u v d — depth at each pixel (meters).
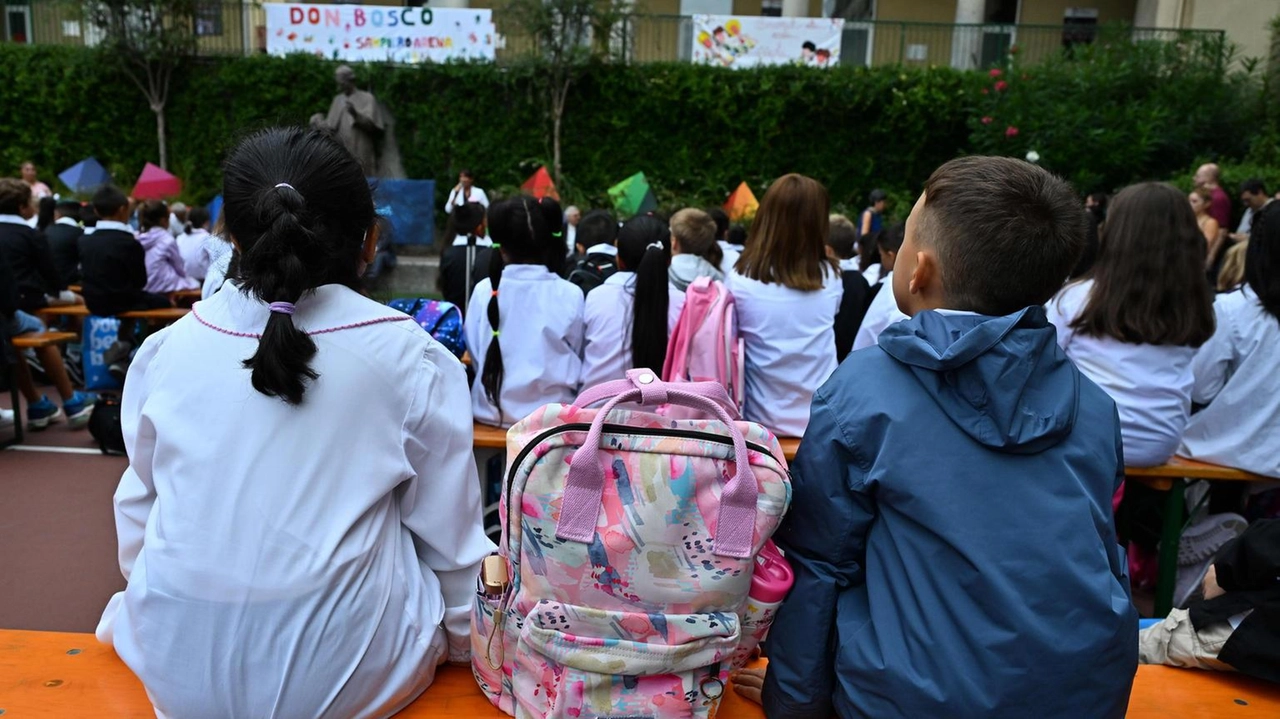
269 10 14.30
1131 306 2.80
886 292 3.08
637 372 1.45
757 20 14.59
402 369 1.49
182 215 10.27
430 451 1.54
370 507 1.44
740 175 14.86
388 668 1.44
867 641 1.38
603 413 1.34
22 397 6.52
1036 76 13.84
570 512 1.33
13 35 16.27
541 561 1.36
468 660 1.67
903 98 14.31
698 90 14.50
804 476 1.45
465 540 1.61
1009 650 1.26
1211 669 1.87
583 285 4.30
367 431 1.43
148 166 10.42
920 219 1.47
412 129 14.64
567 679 1.36
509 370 3.11
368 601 1.41
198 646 1.32
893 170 15.00
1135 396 2.84
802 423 3.22
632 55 14.93
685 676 1.37
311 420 1.40
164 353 1.49
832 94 14.45
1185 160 13.49
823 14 19.72
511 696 1.51
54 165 14.81
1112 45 14.10
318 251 1.43
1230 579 1.81
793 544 1.50
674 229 3.71
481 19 14.44
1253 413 2.97
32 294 5.65
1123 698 1.30
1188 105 13.35
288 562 1.35
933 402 1.37
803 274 3.12
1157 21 16.47
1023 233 1.36
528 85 14.46
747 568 1.35
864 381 1.42
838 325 3.74
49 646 1.75
